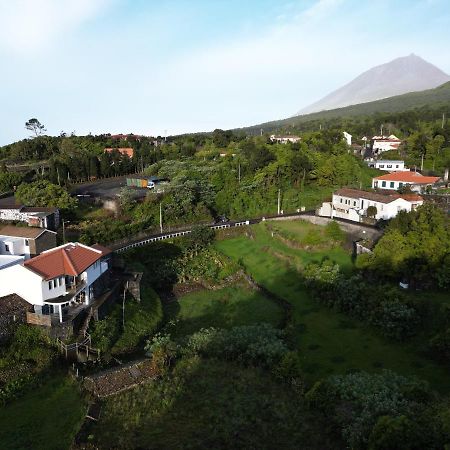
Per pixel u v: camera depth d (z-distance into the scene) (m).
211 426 27.95
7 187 82.88
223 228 71.44
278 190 84.81
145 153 114.81
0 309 36.00
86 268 40.34
